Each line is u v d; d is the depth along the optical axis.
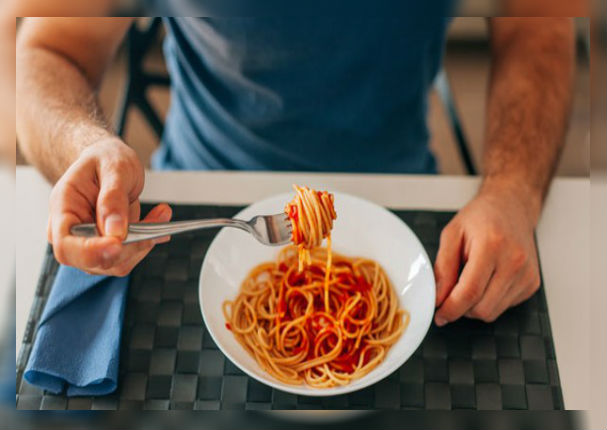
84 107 1.13
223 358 0.94
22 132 1.11
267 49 1.22
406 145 1.43
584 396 0.92
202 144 1.42
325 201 0.94
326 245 1.08
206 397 0.90
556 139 1.24
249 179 1.18
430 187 1.18
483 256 0.95
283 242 0.94
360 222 1.05
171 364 0.93
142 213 1.12
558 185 1.19
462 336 0.97
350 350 0.99
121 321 0.95
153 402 0.89
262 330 0.99
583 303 1.02
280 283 1.05
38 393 0.89
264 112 1.32
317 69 1.25
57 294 0.96
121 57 2.62
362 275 1.07
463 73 2.75
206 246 1.08
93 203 0.83
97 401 0.89
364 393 0.91
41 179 1.15
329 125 1.34
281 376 0.93
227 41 1.22
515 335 0.98
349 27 1.20
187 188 1.16
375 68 1.27
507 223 1.01
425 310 0.90
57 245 0.75
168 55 1.45
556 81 1.33
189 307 1.00
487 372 0.94
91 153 0.85
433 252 1.08
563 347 0.97
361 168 1.41
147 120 1.64
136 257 0.84
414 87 1.36
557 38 1.40
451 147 2.48
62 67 1.23
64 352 0.91
